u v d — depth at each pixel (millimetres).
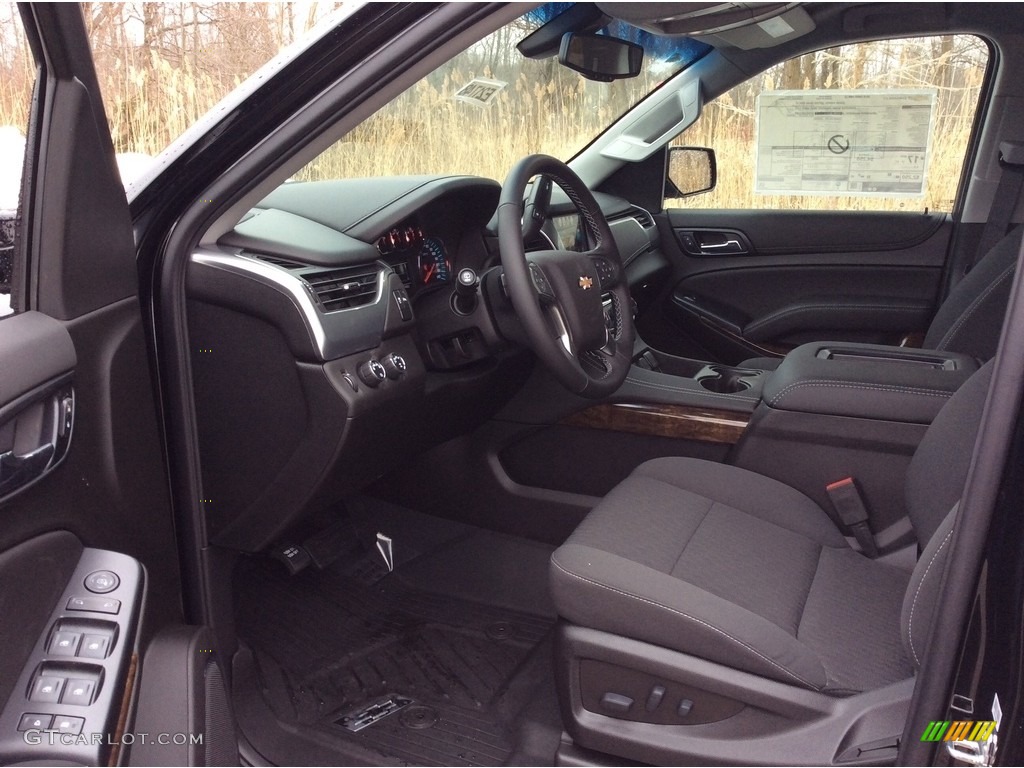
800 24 2287
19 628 950
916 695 857
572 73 2566
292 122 1277
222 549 1567
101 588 1050
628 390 2020
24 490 934
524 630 1896
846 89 2613
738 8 1941
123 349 1168
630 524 1440
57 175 1035
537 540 2184
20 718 938
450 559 2133
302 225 1576
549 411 2062
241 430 1494
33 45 1002
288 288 1384
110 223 1146
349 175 1924
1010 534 756
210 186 1346
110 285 1148
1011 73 2414
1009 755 763
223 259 1390
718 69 2604
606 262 1854
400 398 1585
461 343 1810
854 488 1705
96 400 1103
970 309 2004
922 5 2379
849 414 1728
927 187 2646
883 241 2693
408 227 1756
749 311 2852
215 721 1208
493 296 1775
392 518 2271
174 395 1380
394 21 1186
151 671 1173
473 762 1521
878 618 1343
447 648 1834
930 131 2598
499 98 2334
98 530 1109
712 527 1485
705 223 2828
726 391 2244
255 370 1452
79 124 1060
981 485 775
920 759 855
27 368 938
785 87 2650
